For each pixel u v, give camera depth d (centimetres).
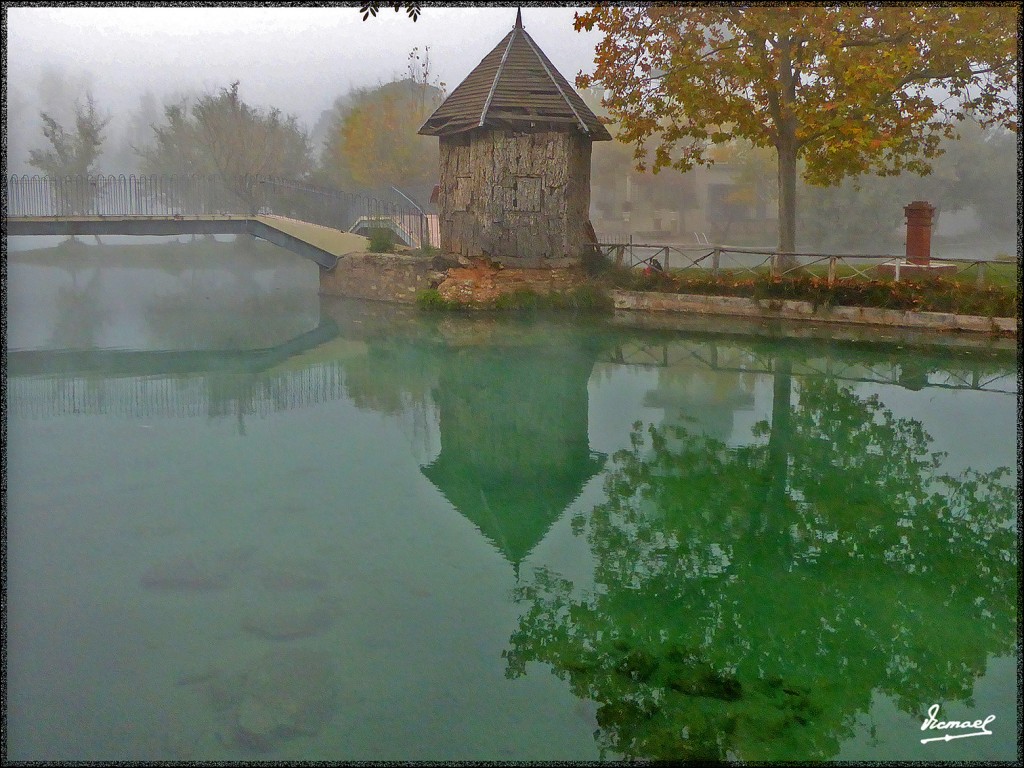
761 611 648
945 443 1116
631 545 793
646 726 496
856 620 640
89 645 585
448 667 562
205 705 514
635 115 2383
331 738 476
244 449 1124
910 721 501
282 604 655
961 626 625
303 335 2120
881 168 2367
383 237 2841
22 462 1052
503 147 2339
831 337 1870
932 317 1912
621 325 2097
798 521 848
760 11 2050
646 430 1202
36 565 729
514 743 473
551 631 617
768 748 474
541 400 1392
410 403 1383
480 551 773
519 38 2475
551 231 2381
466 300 2325
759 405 1332
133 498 916
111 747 467
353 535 809
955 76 2134
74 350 1920
